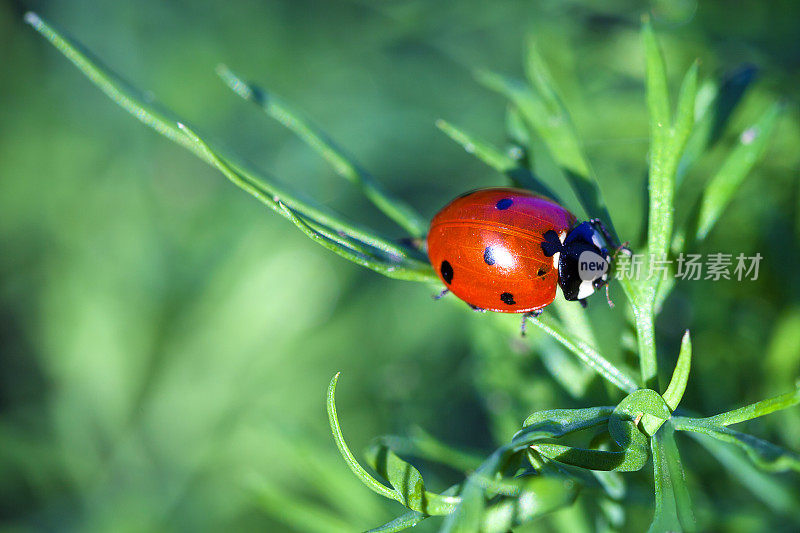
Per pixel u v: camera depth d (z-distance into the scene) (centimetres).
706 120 8
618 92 9
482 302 8
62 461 10
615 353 9
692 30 9
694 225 7
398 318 11
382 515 8
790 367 8
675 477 7
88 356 11
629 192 9
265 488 8
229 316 11
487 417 10
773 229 8
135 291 11
